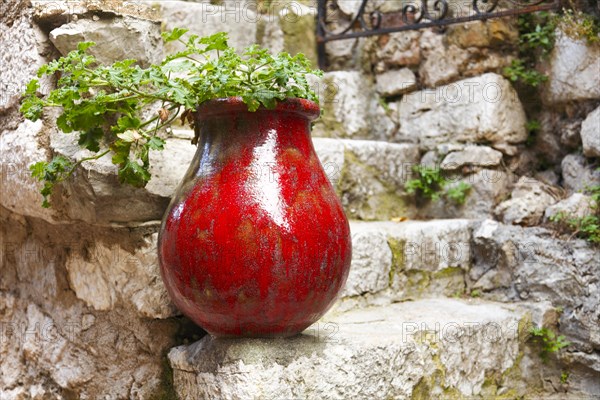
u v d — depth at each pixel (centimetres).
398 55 286
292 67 152
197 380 156
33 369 208
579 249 222
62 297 199
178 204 153
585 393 219
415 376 180
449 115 271
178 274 149
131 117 158
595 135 238
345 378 162
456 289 241
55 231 199
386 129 288
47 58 180
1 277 226
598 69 242
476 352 201
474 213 262
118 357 184
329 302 154
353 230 215
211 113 155
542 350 222
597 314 215
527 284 229
